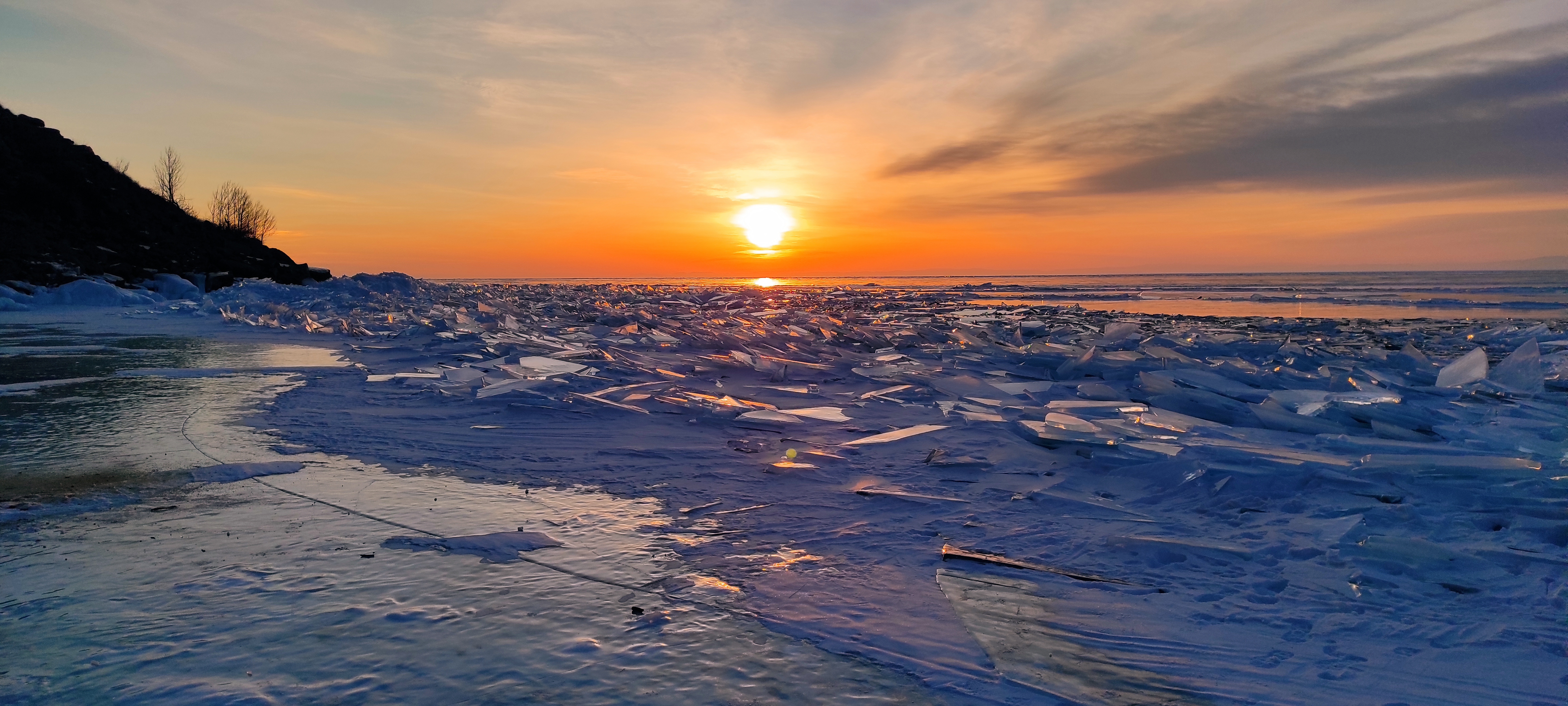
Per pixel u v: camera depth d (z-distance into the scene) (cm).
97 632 317
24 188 3528
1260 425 785
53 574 377
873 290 7581
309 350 1419
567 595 364
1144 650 318
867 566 409
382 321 1934
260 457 622
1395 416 759
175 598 351
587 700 273
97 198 3784
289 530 448
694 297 3734
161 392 941
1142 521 488
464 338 1480
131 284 3334
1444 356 1480
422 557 409
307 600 351
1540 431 708
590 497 531
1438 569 397
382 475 578
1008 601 365
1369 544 417
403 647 309
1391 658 310
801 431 758
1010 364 1271
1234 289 7188
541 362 1145
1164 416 798
